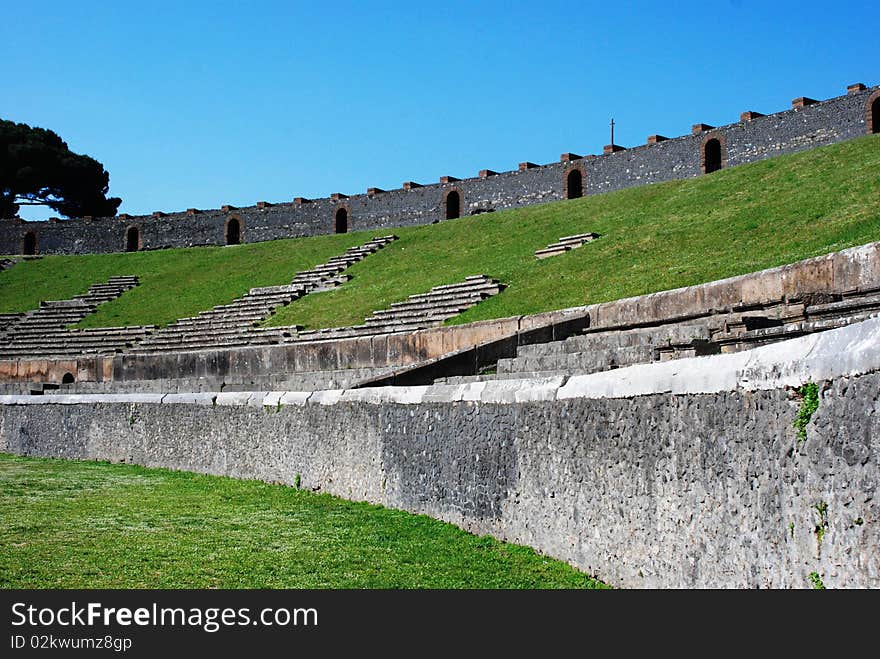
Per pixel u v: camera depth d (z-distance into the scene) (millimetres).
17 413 27344
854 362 6465
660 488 8945
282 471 18812
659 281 26891
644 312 21812
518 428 12000
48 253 73125
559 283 33125
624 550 9523
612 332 21797
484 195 59219
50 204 99625
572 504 10664
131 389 33469
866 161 35188
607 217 44969
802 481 6941
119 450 24094
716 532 8031
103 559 11375
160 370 37969
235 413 20500
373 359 30594
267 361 33875
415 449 14711
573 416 10734
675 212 40062
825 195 31234
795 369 7145
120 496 17109
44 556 11547
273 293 49344
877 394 6195
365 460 16172
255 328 41281
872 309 14320
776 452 7277
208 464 21172
